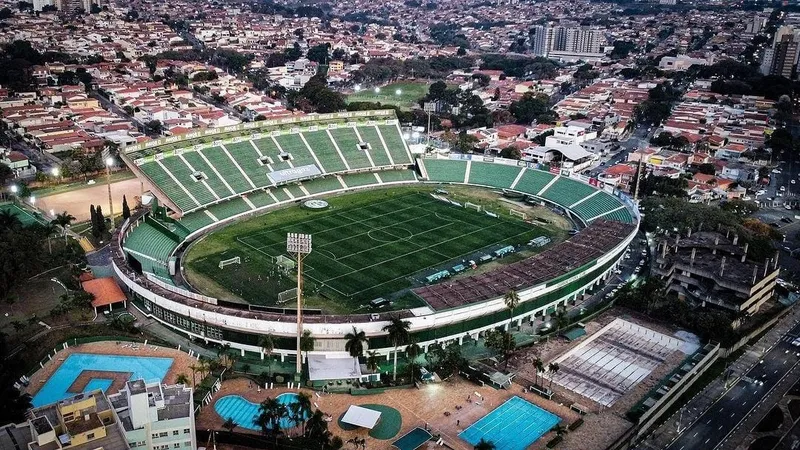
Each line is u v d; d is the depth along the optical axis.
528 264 159.00
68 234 187.75
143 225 184.12
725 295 154.12
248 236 192.25
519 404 118.69
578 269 156.88
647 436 114.56
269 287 159.25
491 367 129.88
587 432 110.81
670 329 146.12
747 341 147.50
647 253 194.38
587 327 146.50
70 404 86.19
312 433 100.75
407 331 123.31
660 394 121.06
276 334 128.62
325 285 161.38
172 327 139.38
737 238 178.50
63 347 130.25
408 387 122.62
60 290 154.38
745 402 125.25
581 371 130.75
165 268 165.75
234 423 108.94
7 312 143.38
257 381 122.19
